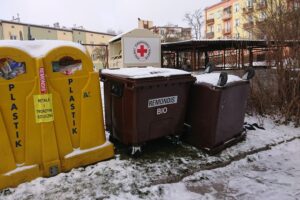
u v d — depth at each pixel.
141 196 2.92
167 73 3.71
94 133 3.49
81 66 3.29
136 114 3.49
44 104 3.04
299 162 3.98
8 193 2.85
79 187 2.99
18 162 3.02
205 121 3.87
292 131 5.10
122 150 3.97
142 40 10.73
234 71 6.58
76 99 3.31
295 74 5.51
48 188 2.95
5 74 2.83
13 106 2.90
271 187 3.29
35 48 3.08
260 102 5.89
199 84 3.89
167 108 3.75
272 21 5.79
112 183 3.09
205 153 3.93
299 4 5.65
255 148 4.20
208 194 3.09
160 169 3.43
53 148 3.16
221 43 11.45
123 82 3.51
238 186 3.29
